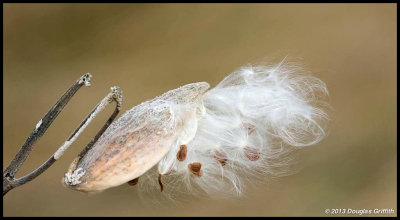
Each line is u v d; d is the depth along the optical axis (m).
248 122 0.52
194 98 0.50
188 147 0.51
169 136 0.49
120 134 0.49
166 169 0.50
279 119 0.53
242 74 0.53
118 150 0.49
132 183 0.50
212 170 0.53
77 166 0.50
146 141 0.49
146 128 0.49
